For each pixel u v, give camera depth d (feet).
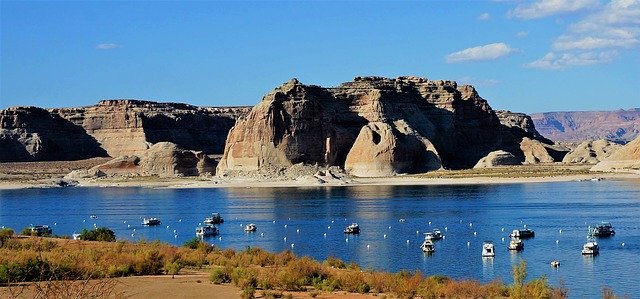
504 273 317.42
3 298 177.68
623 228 473.26
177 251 294.46
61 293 143.74
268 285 225.97
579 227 485.97
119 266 245.04
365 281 233.55
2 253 261.85
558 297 224.33
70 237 393.91
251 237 469.16
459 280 267.18
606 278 303.89
